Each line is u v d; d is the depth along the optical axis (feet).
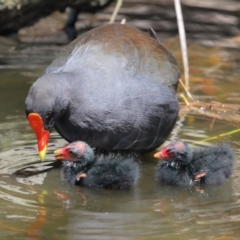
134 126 37.04
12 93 48.91
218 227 30.78
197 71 54.34
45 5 58.65
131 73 37.73
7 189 34.99
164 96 38.09
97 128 36.45
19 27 60.49
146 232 30.17
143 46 39.65
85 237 29.60
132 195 35.01
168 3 70.23
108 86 36.63
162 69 39.50
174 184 36.32
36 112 34.81
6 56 56.90
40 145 35.14
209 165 36.65
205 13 67.87
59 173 37.40
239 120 45.24
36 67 54.24
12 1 56.29
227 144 38.65
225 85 51.65
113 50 38.40
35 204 33.22
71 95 36.01
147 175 37.91
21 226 30.66
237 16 67.26
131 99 36.76
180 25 50.06
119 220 31.50
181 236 29.76
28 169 37.76
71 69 37.55
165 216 32.09
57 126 37.04
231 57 57.57
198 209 33.12
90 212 32.50
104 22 64.90
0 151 39.81
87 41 39.24
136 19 65.77
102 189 35.55
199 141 41.47
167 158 36.45
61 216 31.89
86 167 36.19
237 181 37.22
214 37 62.34
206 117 45.80
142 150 38.83
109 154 37.47
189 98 48.75
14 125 43.68
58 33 62.95
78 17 65.98
